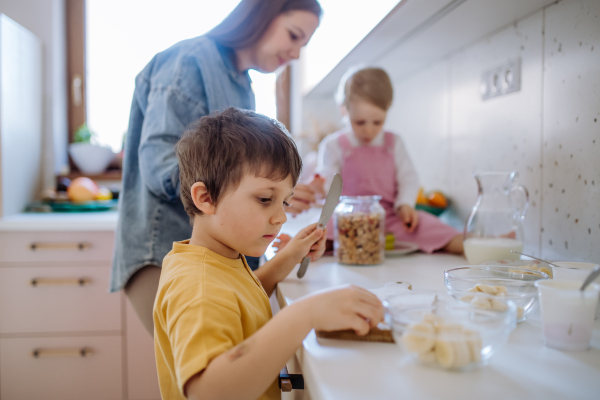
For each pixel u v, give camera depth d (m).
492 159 1.35
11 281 1.77
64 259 1.78
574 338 0.54
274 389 0.66
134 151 1.05
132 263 0.97
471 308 0.53
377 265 1.08
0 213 1.87
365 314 0.56
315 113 2.47
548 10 1.07
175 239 0.99
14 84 1.96
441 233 1.29
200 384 0.49
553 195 1.07
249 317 0.62
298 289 0.84
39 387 1.78
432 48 1.53
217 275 0.64
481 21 1.22
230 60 1.12
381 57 1.67
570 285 0.58
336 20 1.75
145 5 2.44
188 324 0.53
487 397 0.42
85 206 2.06
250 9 1.06
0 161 1.85
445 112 1.67
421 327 0.49
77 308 1.78
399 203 1.56
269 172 0.67
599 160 0.91
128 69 2.49
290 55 1.18
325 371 0.48
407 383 0.45
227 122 0.71
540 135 1.12
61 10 2.38
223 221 0.68
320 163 1.75
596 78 0.92
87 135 2.41
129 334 1.79
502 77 1.28
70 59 2.45
